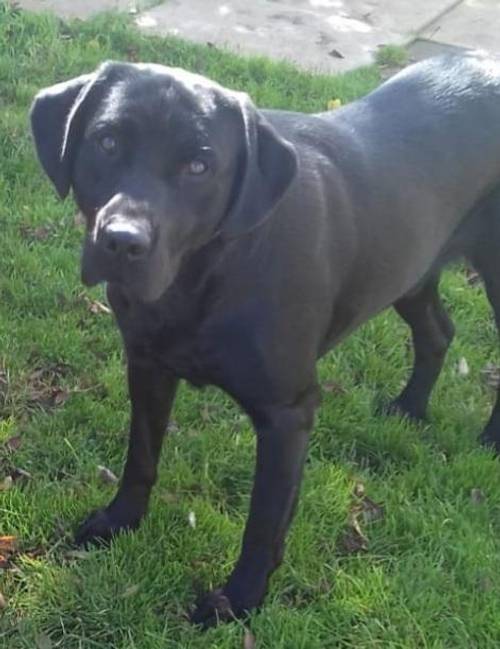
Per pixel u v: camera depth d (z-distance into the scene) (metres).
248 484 1.63
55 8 3.06
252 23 3.16
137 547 1.49
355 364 1.91
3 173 2.24
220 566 1.50
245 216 1.25
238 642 1.40
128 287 1.21
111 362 1.82
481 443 1.78
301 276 1.34
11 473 1.61
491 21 3.35
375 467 1.71
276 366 1.34
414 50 3.15
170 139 1.20
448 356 1.96
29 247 2.05
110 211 1.18
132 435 1.49
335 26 3.21
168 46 2.85
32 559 1.48
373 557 1.54
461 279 2.14
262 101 2.61
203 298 1.29
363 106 1.57
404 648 1.41
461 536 1.57
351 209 1.43
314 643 1.40
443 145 1.56
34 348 1.83
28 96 2.50
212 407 1.75
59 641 1.39
